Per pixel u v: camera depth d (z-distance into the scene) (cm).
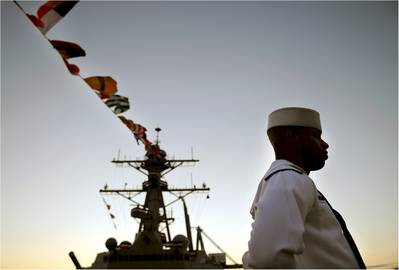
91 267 1056
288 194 162
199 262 1145
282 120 208
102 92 412
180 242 1053
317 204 181
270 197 163
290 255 151
